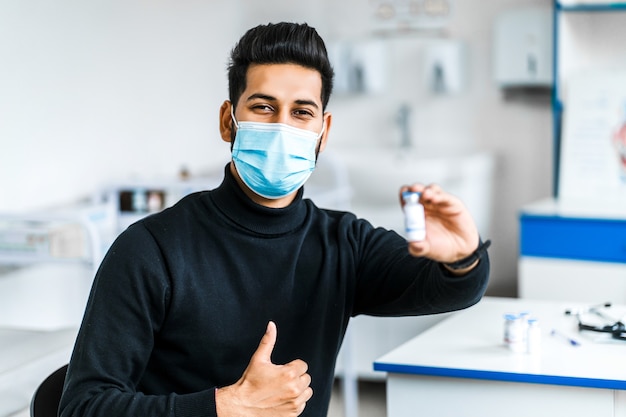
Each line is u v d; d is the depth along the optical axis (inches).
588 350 76.4
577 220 129.2
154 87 162.2
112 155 152.8
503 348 77.7
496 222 159.8
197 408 51.3
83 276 145.4
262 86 57.9
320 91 59.6
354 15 165.3
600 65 150.4
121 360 55.6
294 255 61.6
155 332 58.7
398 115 160.7
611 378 69.0
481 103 159.5
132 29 156.7
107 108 151.2
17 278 131.1
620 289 128.0
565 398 71.3
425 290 59.6
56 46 138.6
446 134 162.4
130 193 136.9
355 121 167.8
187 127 166.7
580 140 145.2
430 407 75.1
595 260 129.0
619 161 142.9
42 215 115.2
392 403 76.1
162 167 165.0
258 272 60.6
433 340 80.7
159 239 58.6
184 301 58.4
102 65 149.7
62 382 62.7
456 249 55.2
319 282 62.6
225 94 167.3
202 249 59.6
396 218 147.5
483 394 73.4
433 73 157.3
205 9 166.1
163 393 59.5
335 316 63.3
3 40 127.5
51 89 137.6
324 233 63.8
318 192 140.9
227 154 166.2
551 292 131.9
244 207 60.3
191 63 166.1
